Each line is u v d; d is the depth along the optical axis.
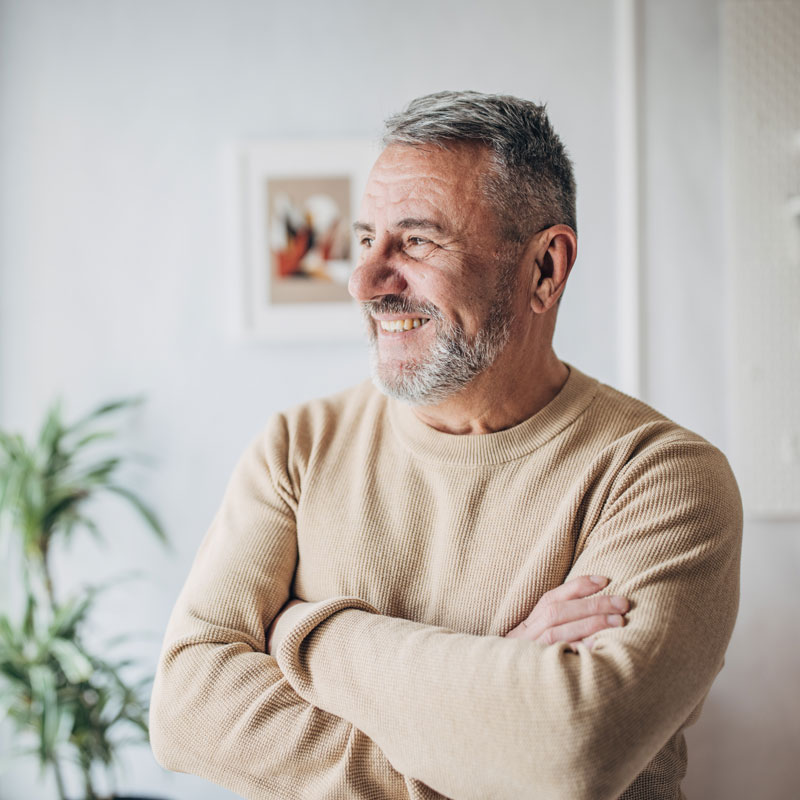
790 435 2.27
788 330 2.27
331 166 2.36
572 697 0.79
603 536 0.98
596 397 1.14
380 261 1.04
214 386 2.40
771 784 2.25
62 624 2.10
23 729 2.13
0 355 2.41
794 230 2.25
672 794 1.04
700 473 1.00
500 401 1.10
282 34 2.38
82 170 2.40
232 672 0.95
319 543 1.10
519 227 1.07
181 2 2.39
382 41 2.38
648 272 2.31
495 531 1.05
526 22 2.36
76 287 2.40
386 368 1.07
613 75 2.35
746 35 2.27
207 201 2.39
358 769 0.89
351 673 0.89
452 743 0.82
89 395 2.40
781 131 2.26
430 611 1.04
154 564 2.40
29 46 2.39
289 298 2.37
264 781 0.91
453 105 1.04
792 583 2.27
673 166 2.31
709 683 0.89
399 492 1.10
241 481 1.18
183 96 2.39
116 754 2.18
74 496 2.22
